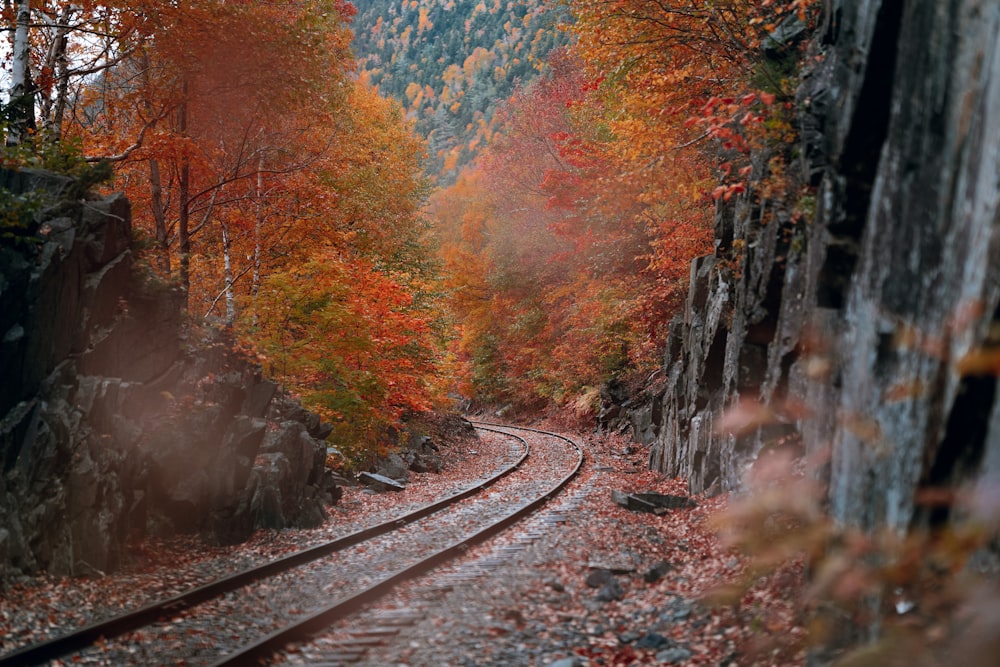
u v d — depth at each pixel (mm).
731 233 15898
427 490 20688
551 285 41188
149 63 19000
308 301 21234
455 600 9430
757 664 6758
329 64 22734
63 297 11211
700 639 7797
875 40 7266
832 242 8219
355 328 21484
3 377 10109
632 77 18000
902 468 5355
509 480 22156
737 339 13492
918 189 5770
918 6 6152
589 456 27469
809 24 12039
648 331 28594
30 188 11891
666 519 14844
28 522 9859
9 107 12750
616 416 35719
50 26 15062
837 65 8820
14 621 8297
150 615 8586
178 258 20094
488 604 9250
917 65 6062
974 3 5129
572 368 39844
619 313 28062
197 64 17812
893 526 5371
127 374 13062
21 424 10156
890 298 6012
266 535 13984
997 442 4055
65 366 11250
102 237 12383
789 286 10797
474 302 51188
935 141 5578
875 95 7559
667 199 20562
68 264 11336
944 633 3801
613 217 25859
